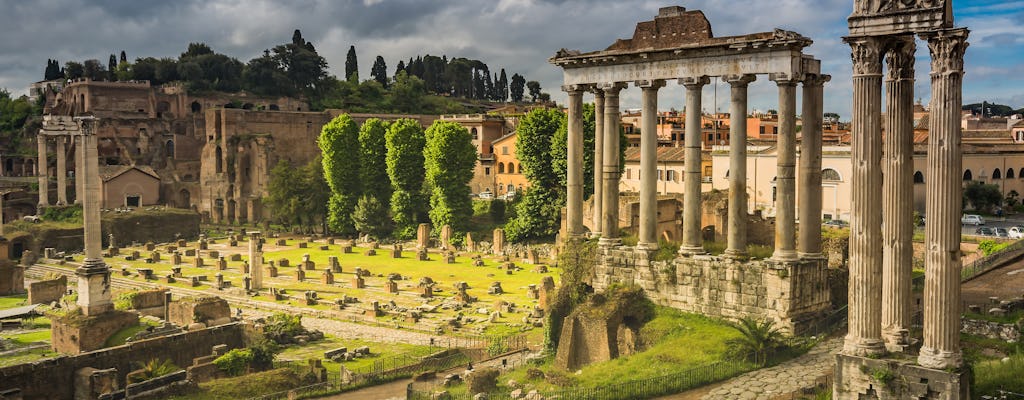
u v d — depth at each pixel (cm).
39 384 5591
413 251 12575
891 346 3350
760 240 6806
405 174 13488
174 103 19888
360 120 19488
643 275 5569
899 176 3272
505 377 5269
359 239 13600
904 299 3334
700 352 4725
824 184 9944
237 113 17412
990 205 10769
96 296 6844
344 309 8475
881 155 3325
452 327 7512
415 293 9206
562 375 4878
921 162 9444
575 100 5906
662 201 8650
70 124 13862
